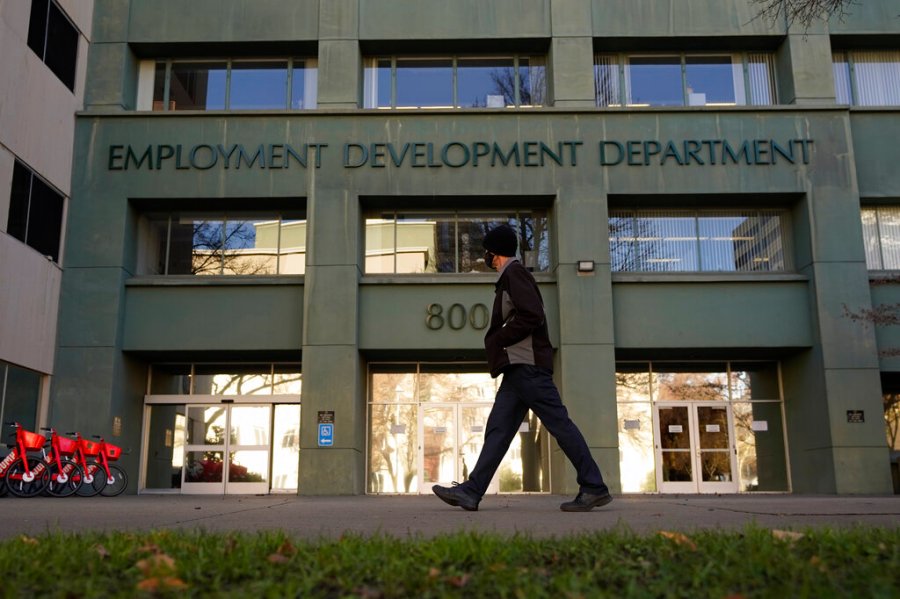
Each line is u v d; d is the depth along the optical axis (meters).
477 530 5.41
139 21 21.64
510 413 7.10
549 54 21.83
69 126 20.59
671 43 21.88
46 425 19.47
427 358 21.48
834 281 20.19
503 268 7.23
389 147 20.73
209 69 22.11
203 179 20.67
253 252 21.28
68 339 19.95
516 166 20.67
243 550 4.24
